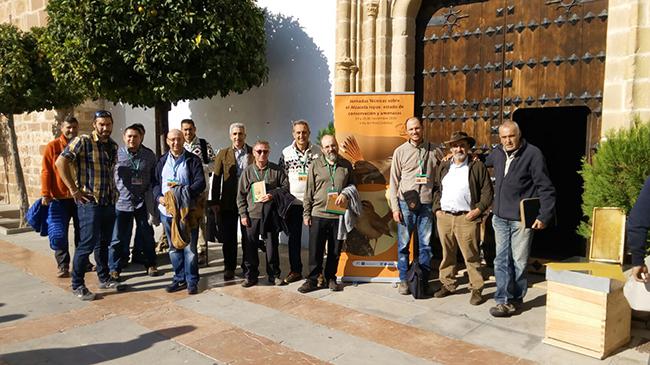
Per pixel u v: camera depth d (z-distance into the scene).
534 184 4.37
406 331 4.15
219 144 8.12
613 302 3.61
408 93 5.32
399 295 5.05
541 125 9.30
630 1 4.50
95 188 4.96
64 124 5.82
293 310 4.65
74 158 4.86
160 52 5.51
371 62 6.12
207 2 5.79
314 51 6.86
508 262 4.49
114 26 5.48
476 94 5.75
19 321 4.40
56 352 3.80
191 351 3.81
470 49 5.77
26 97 7.82
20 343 3.95
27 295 5.10
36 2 10.27
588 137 5.05
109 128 5.07
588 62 5.02
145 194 5.74
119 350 3.83
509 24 5.48
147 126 10.35
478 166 4.72
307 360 3.65
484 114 5.70
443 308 4.67
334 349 3.83
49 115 10.37
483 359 3.64
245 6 6.20
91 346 3.90
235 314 4.56
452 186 4.77
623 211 4.32
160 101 6.29
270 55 7.36
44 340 4.01
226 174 5.59
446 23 5.91
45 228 5.95
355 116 5.44
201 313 4.59
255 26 6.34
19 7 10.77
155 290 5.27
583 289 3.65
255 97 7.57
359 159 5.46
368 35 6.11
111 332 4.16
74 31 5.55
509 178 4.41
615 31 4.64
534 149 4.33
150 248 5.78
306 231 7.07
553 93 5.24
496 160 4.57
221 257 6.67
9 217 9.80
